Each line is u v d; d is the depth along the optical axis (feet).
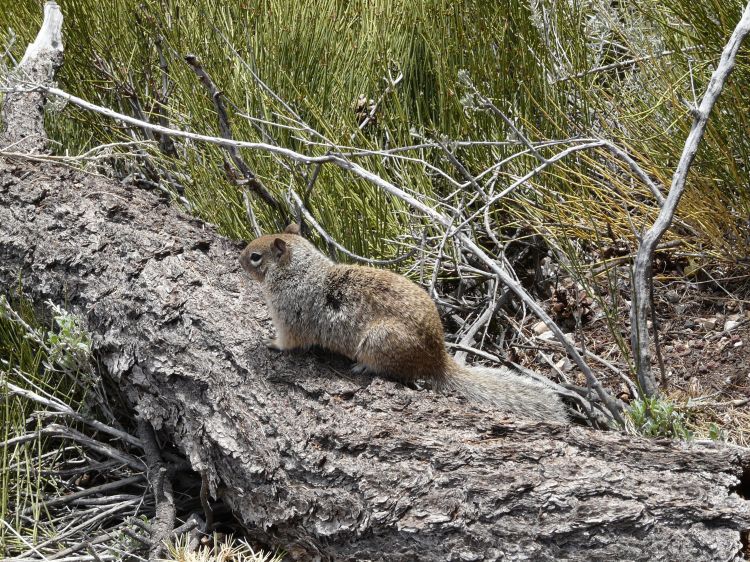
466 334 18.90
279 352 14.76
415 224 20.22
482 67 21.75
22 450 16.05
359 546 12.01
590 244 20.88
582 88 21.25
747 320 18.79
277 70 22.67
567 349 15.26
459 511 11.39
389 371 14.34
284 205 20.39
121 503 15.17
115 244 17.06
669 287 20.27
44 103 22.20
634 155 21.50
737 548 10.25
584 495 11.04
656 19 21.13
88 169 20.94
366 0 25.67
